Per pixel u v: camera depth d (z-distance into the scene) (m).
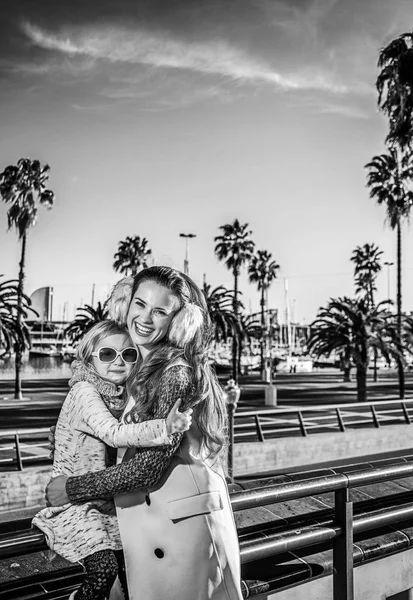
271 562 2.83
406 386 52.69
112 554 1.88
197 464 1.92
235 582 1.93
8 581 2.18
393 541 3.13
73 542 1.87
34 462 14.30
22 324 34.81
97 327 2.06
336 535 2.57
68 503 1.90
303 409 16.70
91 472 1.83
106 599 1.95
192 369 1.92
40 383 54.84
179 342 1.97
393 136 24.61
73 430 1.96
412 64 22.78
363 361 29.78
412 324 34.81
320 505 3.86
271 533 3.04
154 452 1.80
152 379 1.89
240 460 14.95
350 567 2.62
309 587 2.94
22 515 10.98
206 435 1.94
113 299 2.12
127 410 1.95
